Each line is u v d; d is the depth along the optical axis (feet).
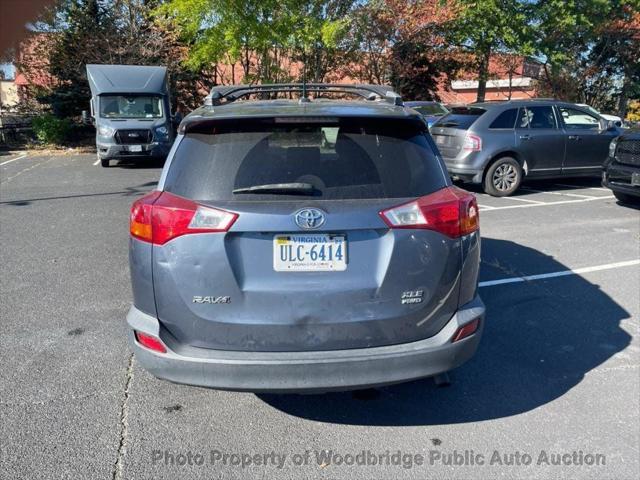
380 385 8.89
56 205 29.91
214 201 8.70
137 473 8.86
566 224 25.41
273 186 8.69
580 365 12.45
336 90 13.35
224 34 57.72
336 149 9.18
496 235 23.47
